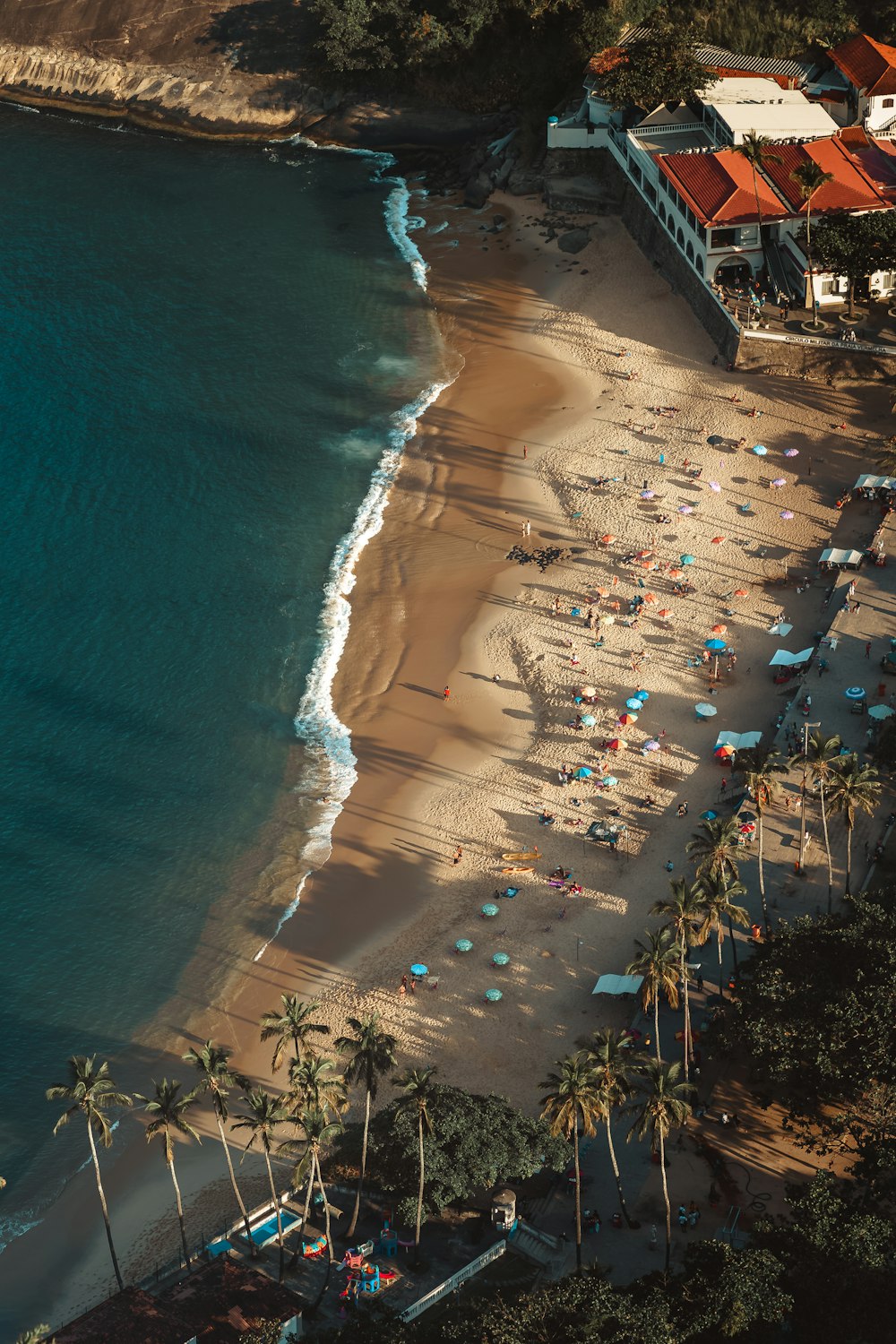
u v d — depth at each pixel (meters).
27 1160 104.38
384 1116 97.38
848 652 133.50
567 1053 105.75
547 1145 94.38
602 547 152.38
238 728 138.00
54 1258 97.88
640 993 107.56
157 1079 108.88
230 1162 95.31
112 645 147.25
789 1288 82.44
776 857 116.00
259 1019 111.94
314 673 143.50
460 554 154.75
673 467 160.38
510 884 119.75
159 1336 84.00
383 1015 110.38
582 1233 91.62
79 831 128.50
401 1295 89.12
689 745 129.75
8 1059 110.38
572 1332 78.69
